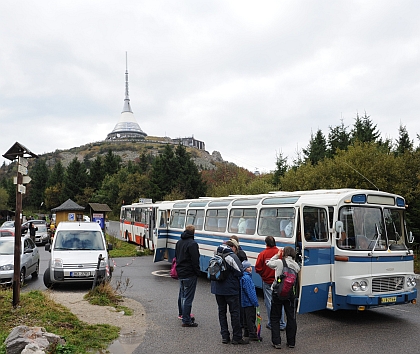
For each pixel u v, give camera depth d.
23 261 14.06
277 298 7.38
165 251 19.27
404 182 22.80
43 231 32.81
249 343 7.70
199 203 16.98
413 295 9.84
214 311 10.30
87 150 161.50
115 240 29.78
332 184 23.31
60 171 92.06
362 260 9.35
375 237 9.80
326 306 9.49
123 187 71.88
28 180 9.58
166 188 64.81
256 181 40.84
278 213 11.67
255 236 12.49
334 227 9.55
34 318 8.30
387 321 9.51
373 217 9.97
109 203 76.06
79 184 83.81
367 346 7.56
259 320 7.95
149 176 73.44
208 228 15.66
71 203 34.75
